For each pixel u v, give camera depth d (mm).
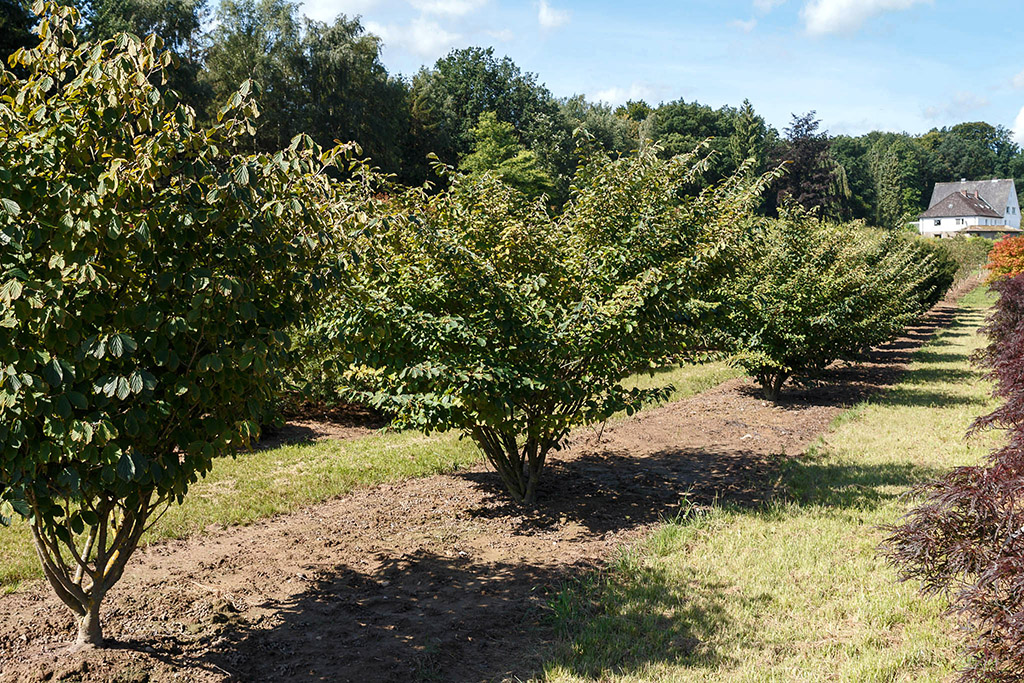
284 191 3963
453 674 4305
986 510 3439
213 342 3652
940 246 31688
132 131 3740
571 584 5602
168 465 3719
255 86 3812
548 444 7812
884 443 10188
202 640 4594
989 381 14734
